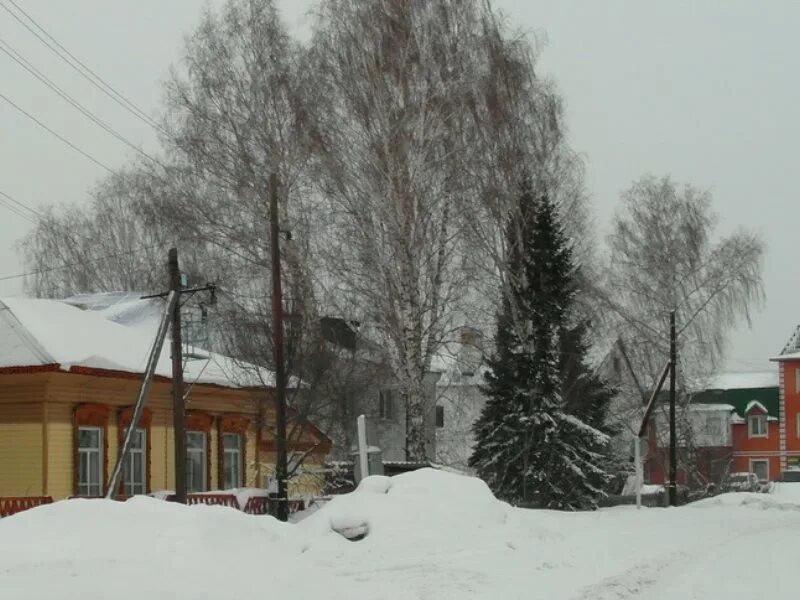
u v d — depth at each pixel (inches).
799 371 3740.2
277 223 1205.7
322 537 791.7
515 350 1699.1
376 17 1437.0
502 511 928.9
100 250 2647.6
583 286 1923.0
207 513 679.1
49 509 665.0
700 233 2342.5
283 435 1173.7
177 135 1561.3
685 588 569.0
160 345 1165.7
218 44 1553.9
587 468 1705.2
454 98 1432.1
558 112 1601.9
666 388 2351.1
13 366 1223.5
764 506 1668.3
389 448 2455.7
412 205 1421.0
